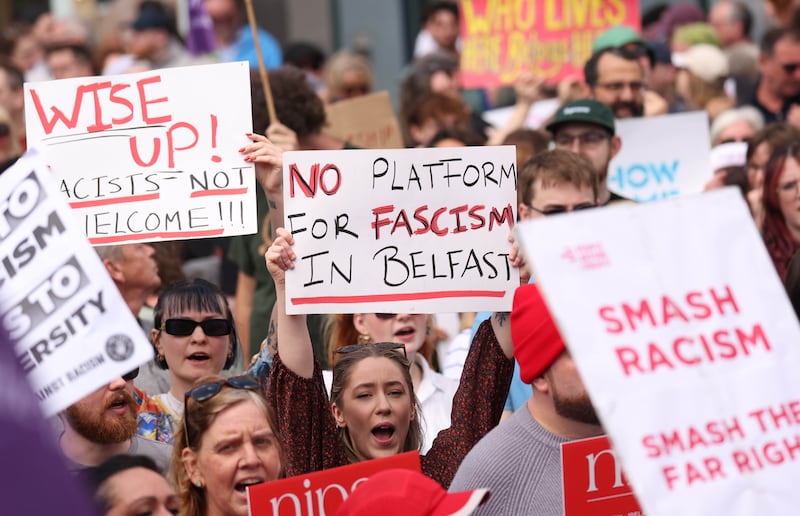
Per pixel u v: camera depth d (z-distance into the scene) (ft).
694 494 19.40
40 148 32.45
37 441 13.46
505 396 30.04
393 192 30.53
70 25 82.43
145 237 31.86
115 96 32.37
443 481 28.81
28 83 32.55
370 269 30.37
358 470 25.88
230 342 34.01
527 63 59.41
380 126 53.98
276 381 28.89
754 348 20.26
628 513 24.64
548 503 24.27
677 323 20.11
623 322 19.94
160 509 25.31
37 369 22.94
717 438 19.71
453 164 30.76
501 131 59.36
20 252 23.30
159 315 33.76
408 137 57.31
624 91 52.60
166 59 76.28
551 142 47.96
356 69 67.41
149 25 75.87
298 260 29.99
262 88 44.68
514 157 30.96
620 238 20.33
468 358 29.96
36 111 32.58
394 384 30.04
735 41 77.15
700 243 20.57
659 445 19.53
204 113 32.04
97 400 28.45
